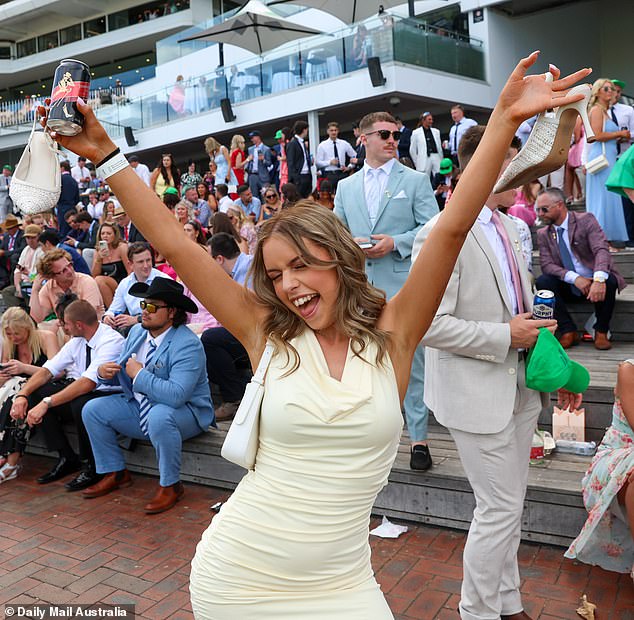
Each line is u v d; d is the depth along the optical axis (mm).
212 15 29906
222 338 5078
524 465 2514
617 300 5262
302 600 1537
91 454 4809
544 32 17812
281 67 16422
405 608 2912
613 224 6477
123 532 3938
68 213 10664
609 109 6715
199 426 4465
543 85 1461
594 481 2844
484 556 2400
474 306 2461
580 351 5004
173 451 4238
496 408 2381
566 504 3209
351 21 16891
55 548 3781
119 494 4566
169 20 29438
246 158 13375
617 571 2814
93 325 4973
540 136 1531
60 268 6098
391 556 3350
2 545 3861
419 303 1636
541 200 5137
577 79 1455
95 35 33594
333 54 15414
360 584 1571
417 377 3605
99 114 20891
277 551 1525
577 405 2820
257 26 17438
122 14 31938
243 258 5426
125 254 7562
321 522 1505
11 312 5281
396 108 16703
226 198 11594
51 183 1570
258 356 1659
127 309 6070
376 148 3963
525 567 3131
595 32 19453
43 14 33750
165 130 19156
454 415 2434
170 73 21578
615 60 19391
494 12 16609
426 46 15148
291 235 1520
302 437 1491
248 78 17078
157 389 4227
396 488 3699
